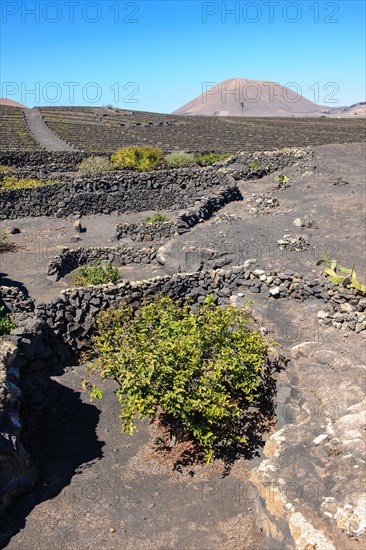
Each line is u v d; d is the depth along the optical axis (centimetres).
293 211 2619
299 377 1154
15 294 1598
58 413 1254
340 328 1419
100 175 3344
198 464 1064
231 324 1238
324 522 771
